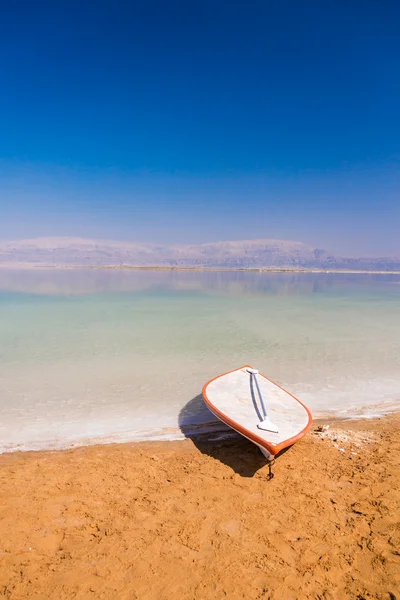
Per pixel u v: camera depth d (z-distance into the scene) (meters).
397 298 33.41
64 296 30.59
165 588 4.08
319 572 4.35
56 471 6.30
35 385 10.46
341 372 12.01
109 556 4.50
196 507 5.44
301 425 6.86
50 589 4.04
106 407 9.16
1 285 40.47
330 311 24.39
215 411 7.45
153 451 7.12
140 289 38.78
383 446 7.33
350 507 5.52
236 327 18.45
